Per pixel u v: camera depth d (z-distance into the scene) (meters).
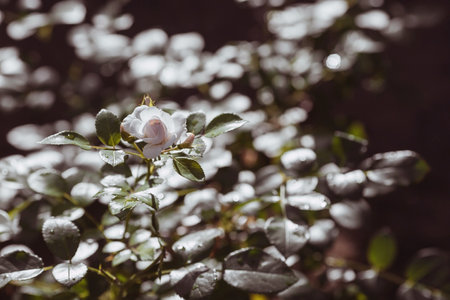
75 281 0.60
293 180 0.70
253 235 0.71
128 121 0.58
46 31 1.04
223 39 1.63
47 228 0.63
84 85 1.06
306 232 0.66
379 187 0.71
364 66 0.92
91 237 0.68
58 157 0.80
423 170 0.70
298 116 0.94
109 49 0.93
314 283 0.82
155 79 0.90
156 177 0.62
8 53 1.03
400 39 0.92
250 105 0.90
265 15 1.08
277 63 0.92
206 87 0.91
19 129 0.94
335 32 0.93
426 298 0.73
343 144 0.72
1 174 0.73
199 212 0.71
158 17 1.70
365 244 1.34
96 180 0.71
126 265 0.71
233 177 0.73
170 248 0.72
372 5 0.96
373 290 0.76
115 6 1.05
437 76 1.66
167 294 0.66
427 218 1.46
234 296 0.70
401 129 1.61
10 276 0.61
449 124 1.62
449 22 1.65
